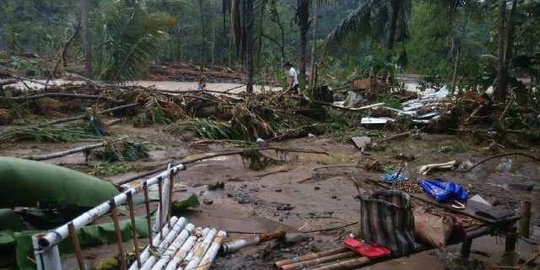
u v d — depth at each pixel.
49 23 41.66
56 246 2.80
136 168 7.92
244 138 11.27
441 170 8.68
